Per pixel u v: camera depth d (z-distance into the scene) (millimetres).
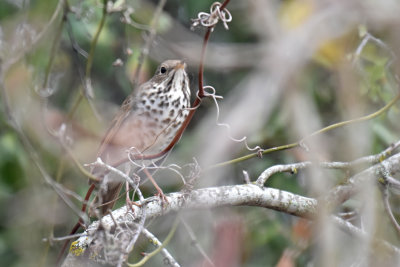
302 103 8078
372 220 9273
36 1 11477
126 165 10203
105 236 8164
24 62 10430
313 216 10031
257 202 9930
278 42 7988
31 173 11781
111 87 13109
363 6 8586
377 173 9891
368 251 9234
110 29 12586
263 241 12117
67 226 11688
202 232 11742
